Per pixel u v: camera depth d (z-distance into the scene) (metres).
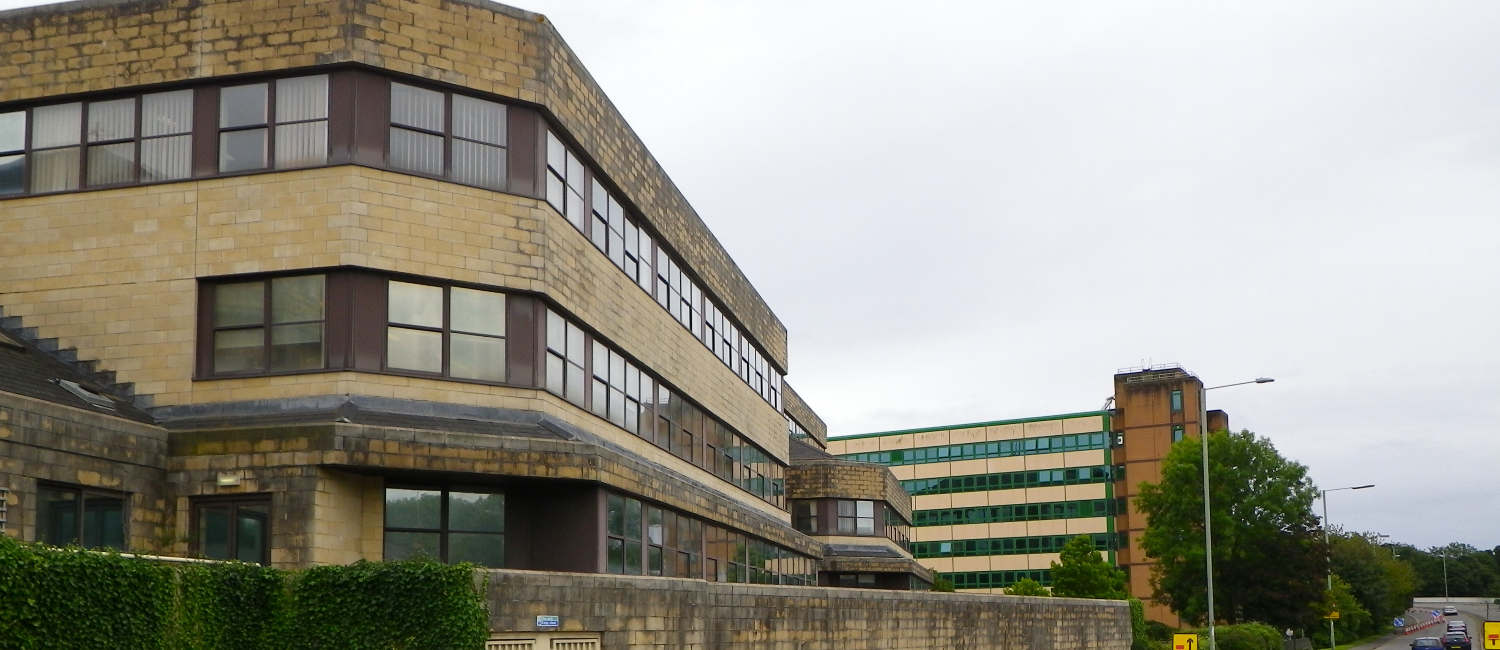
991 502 114.75
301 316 21.91
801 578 45.44
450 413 22.36
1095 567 66.25
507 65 23.59
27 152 23.09
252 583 15.91
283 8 22.41
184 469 20.03
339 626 16.28
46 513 17.86
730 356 39.47
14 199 22.95
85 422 18.58
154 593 14.25
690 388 33.91
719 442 37.59
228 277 22.12
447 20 23.09
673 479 28.19
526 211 23.53
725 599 22.97
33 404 17.69
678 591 21.50
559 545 22.97
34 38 23.17
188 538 19.88
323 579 16.41
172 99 22.75
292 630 16.14
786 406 62.28
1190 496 76.25
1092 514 109.56
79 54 22.98
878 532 60.19
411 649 16.36
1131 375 110.56
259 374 21.78
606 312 27.08
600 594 19.50
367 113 22.28
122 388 22.08
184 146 22.58
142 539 19.45
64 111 23.11
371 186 22.12
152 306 22.23
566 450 22.17
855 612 27.67
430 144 22.81
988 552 114.06
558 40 24.62
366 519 21.09
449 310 22.69
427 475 21.48
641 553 26.19
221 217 22.25
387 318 22.12
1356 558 116.31
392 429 20.39
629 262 29.09
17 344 21.84
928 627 31.12
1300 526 75.62
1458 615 160.25
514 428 22.59
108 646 13.50
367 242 21.95
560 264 24.41
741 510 35.44
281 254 21.95
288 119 22.30
